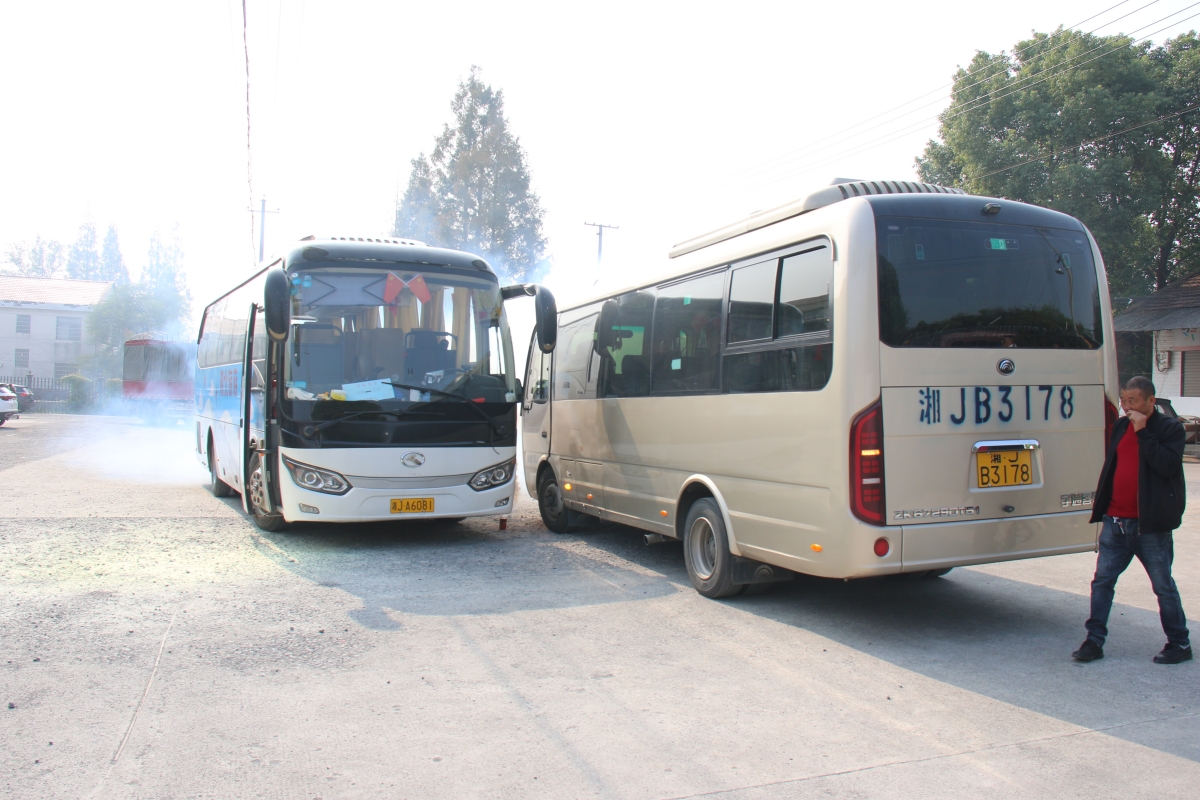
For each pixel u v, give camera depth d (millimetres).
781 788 3504
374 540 9109
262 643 5402
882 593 6879
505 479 8891
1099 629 5168
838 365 5230
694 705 4434
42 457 17312
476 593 6812
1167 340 23234
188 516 10398
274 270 7871
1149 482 4926
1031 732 4094
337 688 4629
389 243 9117
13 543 8320
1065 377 5688
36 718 4129
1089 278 5891
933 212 5473
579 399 9258
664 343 7500
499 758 3775
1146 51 25781
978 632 5789
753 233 6391
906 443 5195
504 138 44844
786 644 5504
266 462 8570
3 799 3307
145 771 3588
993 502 5414
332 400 8156
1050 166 24031
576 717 4262
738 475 6262
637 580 7336
